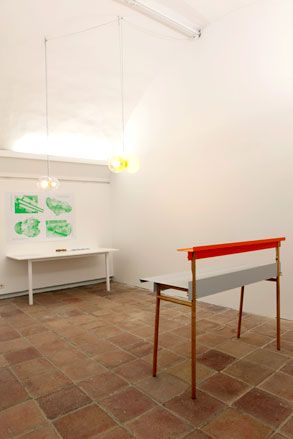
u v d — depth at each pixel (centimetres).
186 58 470
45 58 424
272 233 379
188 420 190
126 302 473
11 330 361
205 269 282
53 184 459
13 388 233
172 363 268
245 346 299
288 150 362
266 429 181
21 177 526
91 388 231
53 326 371
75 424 189
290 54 357
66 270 581
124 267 609
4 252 512
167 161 508
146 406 206
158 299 244
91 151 587
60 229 570
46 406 209
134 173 574
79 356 287
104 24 409
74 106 502
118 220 618
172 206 503
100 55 452
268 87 378
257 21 385
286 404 204
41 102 473
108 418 194
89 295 522
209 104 443
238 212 412
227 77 419
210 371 252
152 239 542
